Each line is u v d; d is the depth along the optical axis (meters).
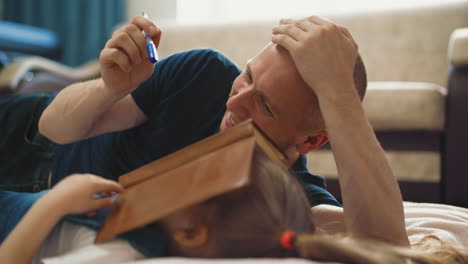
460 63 1.84
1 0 3.35
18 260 0.61
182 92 1.12
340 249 0.52
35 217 0.63
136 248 0.65
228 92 1.14
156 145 1.10
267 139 0.69
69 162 1.17
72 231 0.71
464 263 0.75
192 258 0.57
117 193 0.73
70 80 2.42
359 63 0.99
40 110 1.28
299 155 1.14
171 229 0.58
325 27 0.88
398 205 0.84
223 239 0.55
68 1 3.24
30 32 3.05
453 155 1.86
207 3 3.12
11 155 1.24
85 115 1.00
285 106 0.91
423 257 0.59
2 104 1.32
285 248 0.55
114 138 1.14
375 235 0.81
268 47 0.95
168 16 3.18
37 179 1.20
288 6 2.94
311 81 0.87
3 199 0.89
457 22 2.47
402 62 2.51
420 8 2.54
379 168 0.84
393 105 1.92
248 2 3.03
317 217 0.98
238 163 0.56
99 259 0.60
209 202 0.56
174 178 0.61
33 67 2.28
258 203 0.56
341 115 0.84
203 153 0.62
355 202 0.83
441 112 1.87
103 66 0.92
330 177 2.01
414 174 1.95
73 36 3.24
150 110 1.13
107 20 3.17
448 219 1.11
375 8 2.61
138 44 0.89
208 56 1.16
